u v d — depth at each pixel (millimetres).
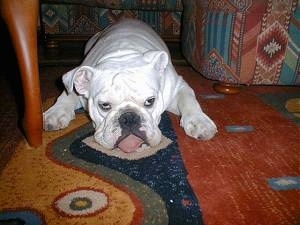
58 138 667
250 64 773
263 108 816
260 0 709
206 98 880
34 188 521
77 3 1168
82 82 657
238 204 485
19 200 494
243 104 840
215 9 758
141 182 535
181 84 768
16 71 1118
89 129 708
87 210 475
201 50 835
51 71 1130
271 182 536
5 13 535
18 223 452
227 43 765
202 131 647
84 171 563
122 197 501
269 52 759
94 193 510
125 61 656
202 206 481
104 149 629
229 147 635
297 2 713
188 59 948
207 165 578
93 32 1382
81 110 806
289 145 644
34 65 571
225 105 833
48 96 897
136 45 745
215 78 832
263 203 488
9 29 547
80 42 1485
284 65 772
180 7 1121
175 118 765
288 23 731
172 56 1287
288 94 911
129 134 587
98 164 583
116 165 581
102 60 689
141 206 482
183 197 499
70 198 499
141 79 612
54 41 1390
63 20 1374
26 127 620
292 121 746
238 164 582
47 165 579
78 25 1378
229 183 532
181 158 599
